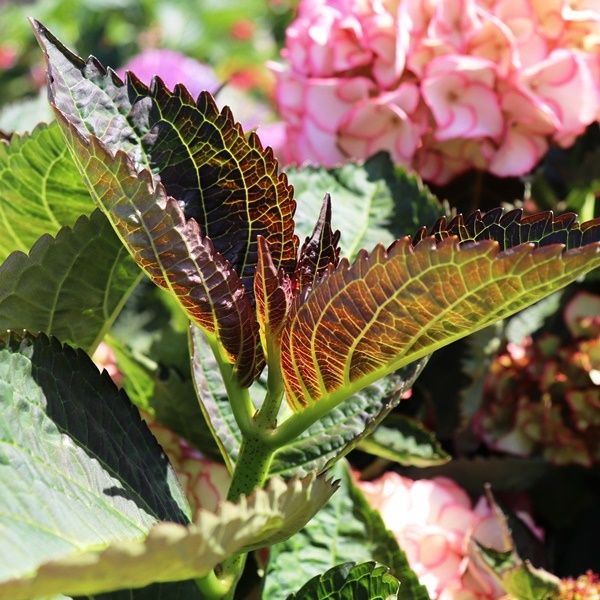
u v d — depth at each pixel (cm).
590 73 82
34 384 57
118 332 75
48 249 62
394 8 83
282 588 67
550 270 48
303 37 85
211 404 63
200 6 181
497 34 81
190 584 61
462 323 52
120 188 54
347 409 64
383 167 74
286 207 61
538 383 81
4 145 68
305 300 56
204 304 58
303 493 51
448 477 79
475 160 83
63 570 40
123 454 59
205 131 60
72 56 60
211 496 72
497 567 71
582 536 80
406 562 68
